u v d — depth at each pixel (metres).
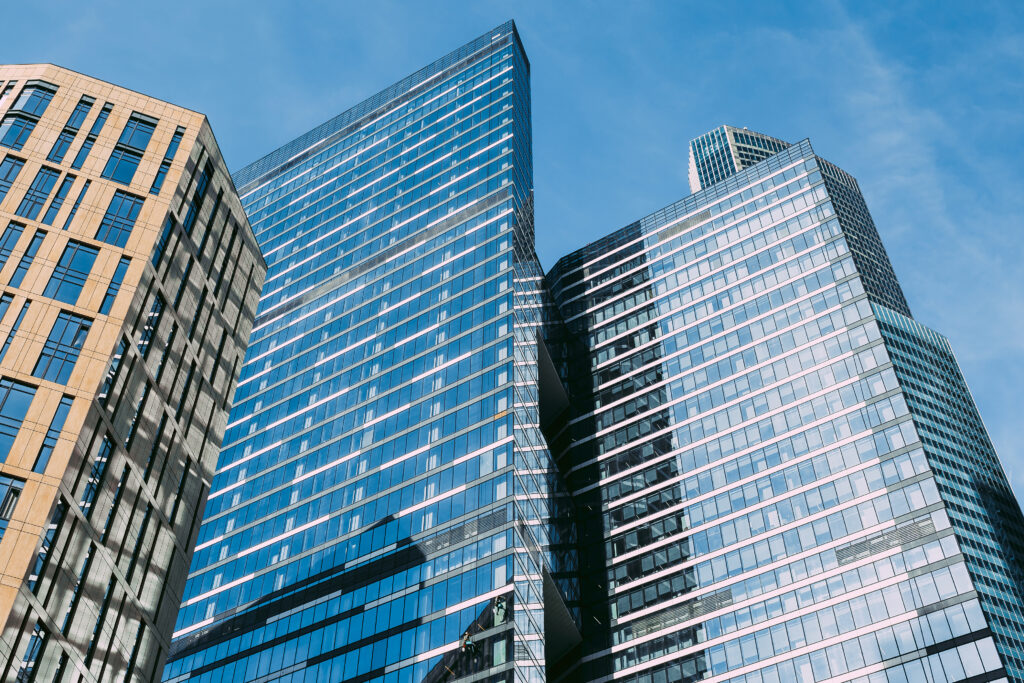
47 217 67.44
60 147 72.38
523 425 115.12
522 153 159.62
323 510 120.88
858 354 121.81
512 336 123.06
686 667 106.69
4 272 63.12
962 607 95.25
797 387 124.12
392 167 175.62
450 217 151.25
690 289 147.00
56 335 61.19
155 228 70.25
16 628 49.59
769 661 102.00
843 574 104.19
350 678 98.75
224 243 81.75
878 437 112.75
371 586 106.75
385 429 124.69
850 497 109.75
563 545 117.44
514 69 177.00
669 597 114.00
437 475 113.06
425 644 96.50
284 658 106.44
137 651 61.25
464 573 100.19
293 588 113.94
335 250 166.00
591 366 148.12
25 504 53.16
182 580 68.19
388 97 197.25
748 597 108.38
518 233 142.38
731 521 116.31
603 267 162.75
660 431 132.25
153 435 66.44
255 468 135.12
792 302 133.88
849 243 135.50
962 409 151.25
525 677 89.25
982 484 138.62
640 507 125.38
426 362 129.38
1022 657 102.75
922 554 100.94
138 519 63.28
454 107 178.50
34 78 75.69
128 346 64.44
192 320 74.31
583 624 117.12
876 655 96.62
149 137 76.38
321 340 148.75
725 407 128.50
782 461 117.94
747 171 156.00
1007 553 125.56
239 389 150.75
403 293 144.50
